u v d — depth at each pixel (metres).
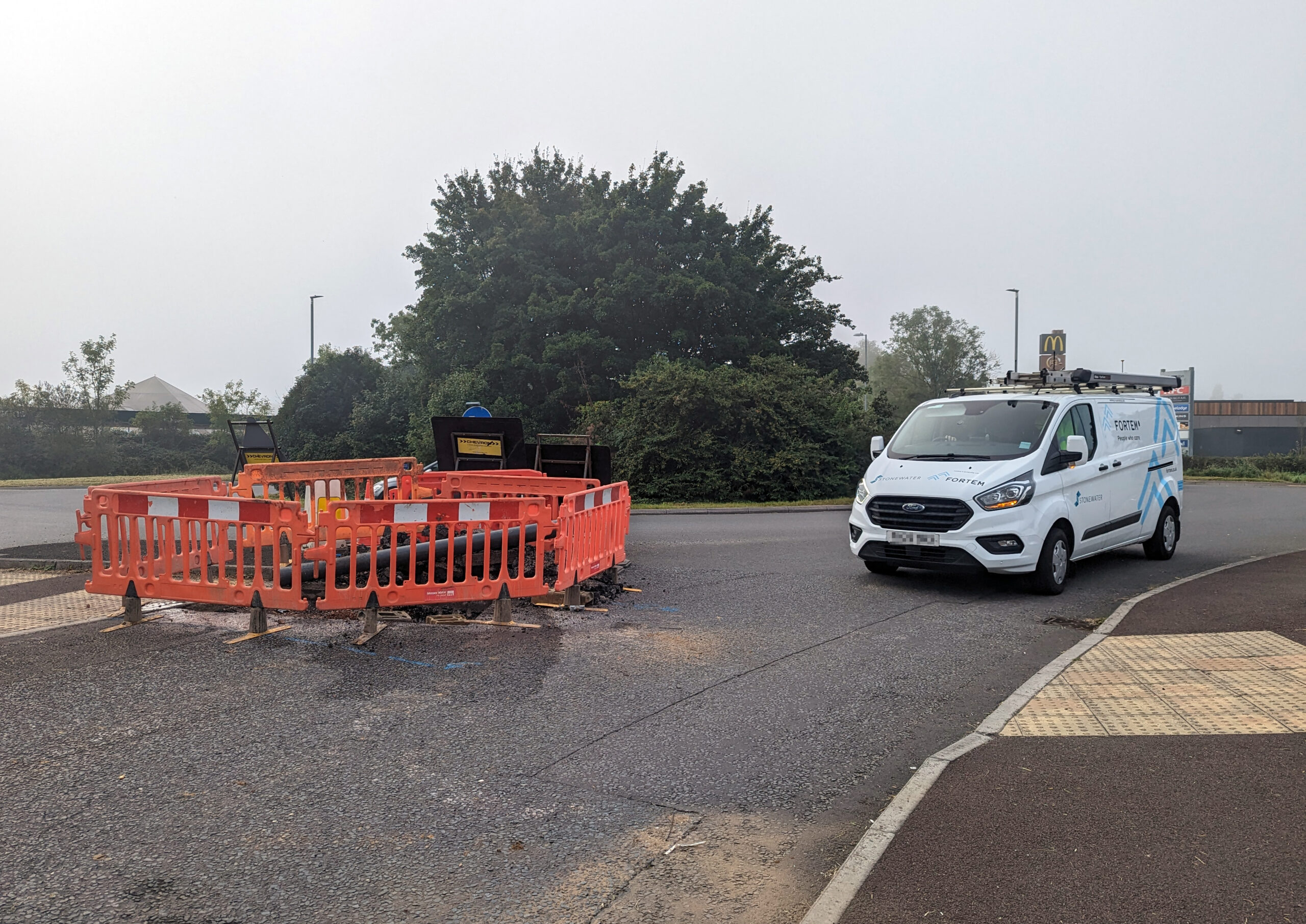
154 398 67.12
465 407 34.78
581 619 7.95
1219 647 6.70
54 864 3.50
